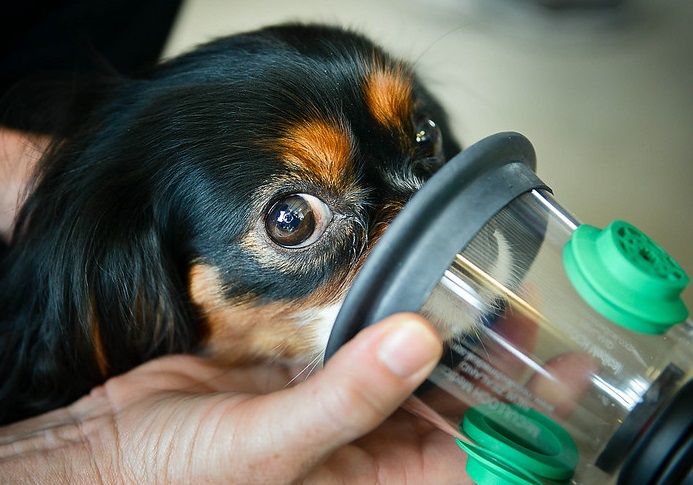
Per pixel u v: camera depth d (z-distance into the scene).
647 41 0.77
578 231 0.27
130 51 0.54
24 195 0.40
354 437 0.28
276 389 0.37
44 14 0.52
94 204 0.36
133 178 0.36
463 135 0.54
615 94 0.71
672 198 0.61
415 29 0.74
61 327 0.37
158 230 0.36
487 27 0.76
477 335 0.27
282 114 0.34
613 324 0.27
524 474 0.28
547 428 0.28
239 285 0.35
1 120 0.44
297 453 0.28
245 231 0.34
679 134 0.67
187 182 0.35
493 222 0.27
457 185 0.26
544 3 0.76
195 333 0.38
